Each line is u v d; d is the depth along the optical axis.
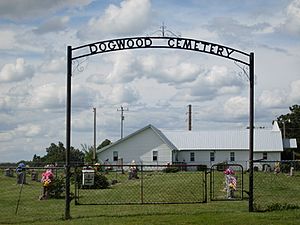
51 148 72.19
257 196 22.78
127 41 15.98
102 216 15.70
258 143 71.38
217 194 23.81
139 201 21.05
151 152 68.50
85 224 14.21
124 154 68.81
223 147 71.44
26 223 14.80
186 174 38.09
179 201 20.86
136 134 68.75
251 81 16.19
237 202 19.47
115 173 43.66
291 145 74.25
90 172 19.67
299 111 98.44
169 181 31.77
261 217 14.95
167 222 14.28
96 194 24.31
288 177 35.88
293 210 16.42
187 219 14.70
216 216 15.20
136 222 14.33
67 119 15.66
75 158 67.12
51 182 23.62
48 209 18.88
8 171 41.56
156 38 15.97
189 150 71.94
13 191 28.08
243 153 71.19
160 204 18.72
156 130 68.31
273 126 75.75
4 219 15.84
